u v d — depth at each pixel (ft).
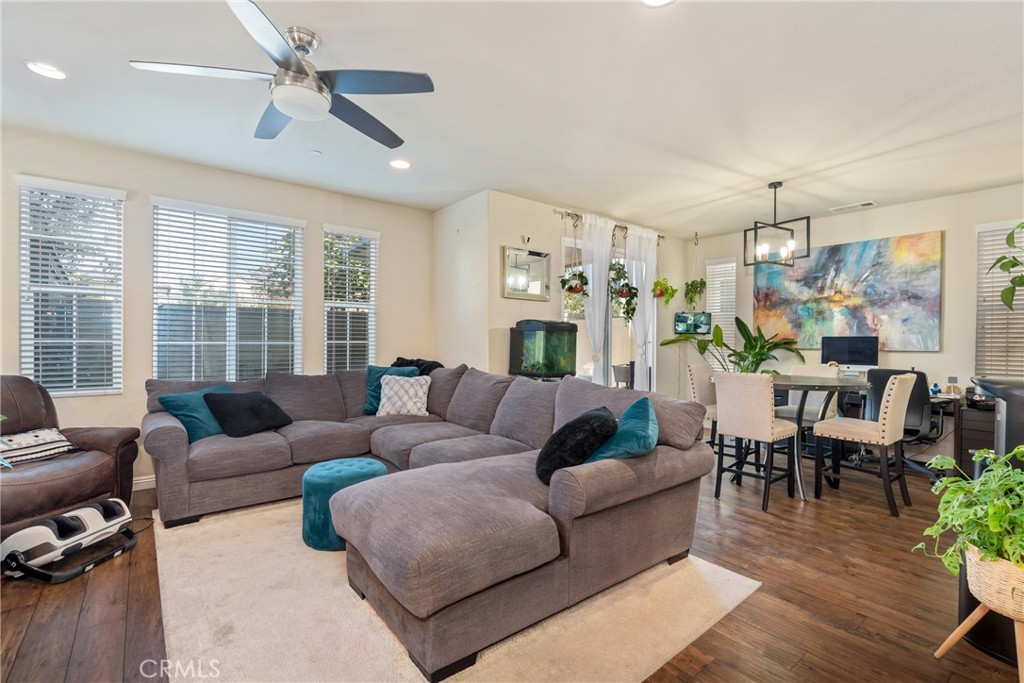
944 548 8.87
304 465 11.27
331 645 5.98
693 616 6.69
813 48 7.61
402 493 6.76
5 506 7.85
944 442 15.31
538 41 7.54
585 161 12.66
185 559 8.24
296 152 12.26
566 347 15.10
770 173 13.34
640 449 7.17
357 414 14.24
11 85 8.98
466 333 16.14
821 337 17.95
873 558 8.50
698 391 14.65
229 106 9.80
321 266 15.37
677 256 22.08
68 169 11.46
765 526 9.99
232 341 13.82
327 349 15.53
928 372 15.58
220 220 13.58
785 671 5.60
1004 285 14.28
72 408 11.61
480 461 8.46
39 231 11.19
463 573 5.37
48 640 6.03
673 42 7.52
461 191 15.44
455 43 7.61
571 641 6.13
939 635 6.29
